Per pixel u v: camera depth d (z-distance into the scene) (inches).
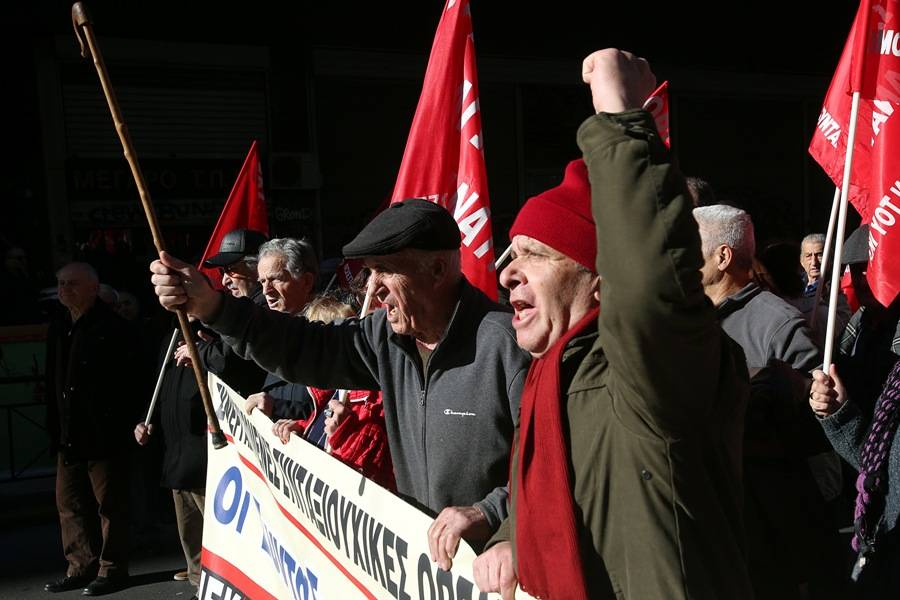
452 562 78.4
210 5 514.9
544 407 65.1
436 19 578.6
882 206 128.7
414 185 139.7
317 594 106.3
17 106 484.4
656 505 59.4
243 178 213.9
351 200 572.4
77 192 499.8
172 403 203.9
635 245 54.6
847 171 121.0
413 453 97.6
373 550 92.4
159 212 520.1
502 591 69.9
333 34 551.8
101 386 217.8
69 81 496.4
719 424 61.9
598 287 69.2
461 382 92.7
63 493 223.0
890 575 97.4
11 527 284.7
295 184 547.5
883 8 128.7
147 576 229.8
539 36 605.6
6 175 485.7
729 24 663.8
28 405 312.3
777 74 701.3
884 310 136.6
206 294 98.2
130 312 304.7
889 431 99.7
